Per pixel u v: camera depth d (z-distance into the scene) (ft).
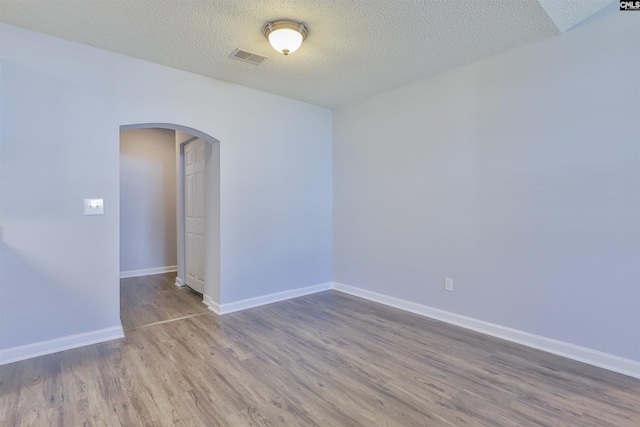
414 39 8.29
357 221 13.30
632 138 7.17
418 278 11.21
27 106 7.88
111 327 9.04
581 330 7.86
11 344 7.74
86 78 8.62
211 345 8.68
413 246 11.33
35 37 7.97
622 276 7.32
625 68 7.23
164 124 9.91
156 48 8.76
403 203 11.62
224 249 11.18
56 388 6.63
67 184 8.39
